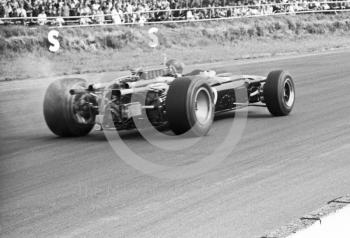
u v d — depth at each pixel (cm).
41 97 2961
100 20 5597
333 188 1148
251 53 5506
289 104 2012
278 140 1631
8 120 2216
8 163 1477
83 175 1327
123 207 1079
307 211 1010
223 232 925
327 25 7419
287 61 4459
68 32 5259
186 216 1012
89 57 4959
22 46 4791
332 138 1631
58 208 1086
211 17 6744
